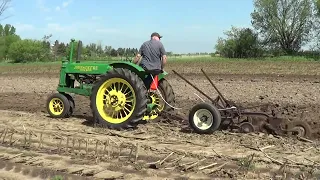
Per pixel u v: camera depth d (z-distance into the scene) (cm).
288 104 1200
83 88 978
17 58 5941
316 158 633
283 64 3334
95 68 950
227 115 829
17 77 2547
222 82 1908
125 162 618
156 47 896
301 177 544
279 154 655
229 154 655
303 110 1052
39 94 1557
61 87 1009
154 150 679
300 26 5306
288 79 2036
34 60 5941
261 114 820
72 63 990
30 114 1066
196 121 816
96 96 887
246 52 5338
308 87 1638
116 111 872
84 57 1261
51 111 1013
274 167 588
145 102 852
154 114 948
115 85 884
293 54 5322
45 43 6125
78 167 598
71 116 1033
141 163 612
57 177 552
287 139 761
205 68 2995
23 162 625
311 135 784
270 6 5300
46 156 655
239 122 833
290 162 607
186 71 2775
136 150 645
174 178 550
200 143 729
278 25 5322
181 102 1289
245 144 719
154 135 800
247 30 5388
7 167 607
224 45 5425
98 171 580
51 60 5966
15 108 1202
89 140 751
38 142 746
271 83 1822
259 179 542
